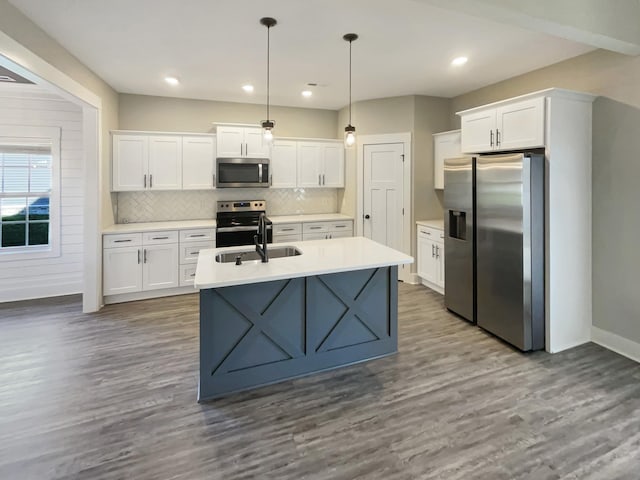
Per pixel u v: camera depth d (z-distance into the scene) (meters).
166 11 2.66
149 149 4.76
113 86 4.57
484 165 3.47
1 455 1.98
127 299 4.55
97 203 4.15
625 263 3.08
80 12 2.68
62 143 4.71
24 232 4.73
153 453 2.00
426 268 4.97
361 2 2.54
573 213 3.20
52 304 4.45
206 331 2.49
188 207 5.32
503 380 2.73
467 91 4.82
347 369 2.92
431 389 2.62
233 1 2.53
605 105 3.15
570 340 3.26
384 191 5.34
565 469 1.87
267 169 5.25
